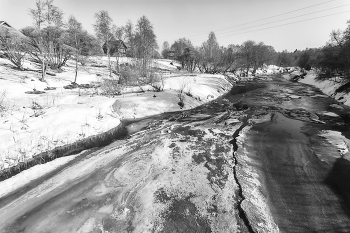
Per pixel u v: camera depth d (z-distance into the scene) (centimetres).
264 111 1623
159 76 2556
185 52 4584
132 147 935
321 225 507
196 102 1939
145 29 3372
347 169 757
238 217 524
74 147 954
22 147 860
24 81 1831
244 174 718
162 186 643
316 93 2538
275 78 4762
